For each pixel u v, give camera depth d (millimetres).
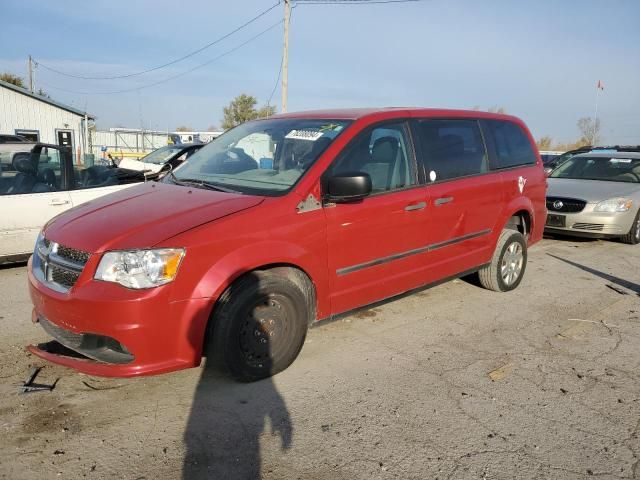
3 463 2629
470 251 4957
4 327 4328
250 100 48281
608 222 8211
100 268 2951
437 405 3285
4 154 6023
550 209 8695
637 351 4203
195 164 4414
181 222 3139
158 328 2941
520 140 5723
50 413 3082
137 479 2547
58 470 2592
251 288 3225
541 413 3227
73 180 6422
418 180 4324
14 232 5895
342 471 2643
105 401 3230
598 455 2818
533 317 4918
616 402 3383
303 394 3375
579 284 6098
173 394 3332
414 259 4336
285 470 2643
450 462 2729
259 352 3406
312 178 3592
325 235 3607
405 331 4480
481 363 3898
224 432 2947
